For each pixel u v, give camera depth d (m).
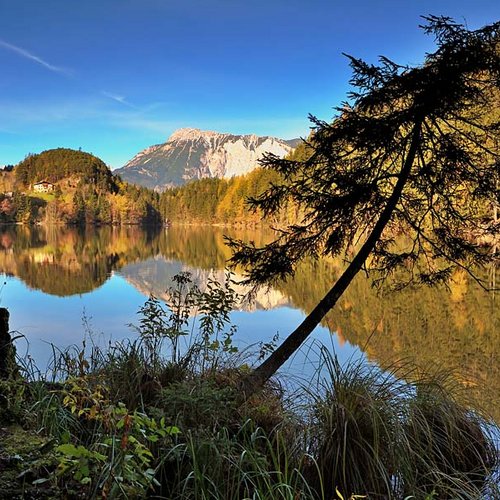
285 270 4.54
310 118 4.25
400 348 8.05
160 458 2.66
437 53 3.79
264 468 2.71
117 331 9.24
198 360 4.52
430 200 4.28
